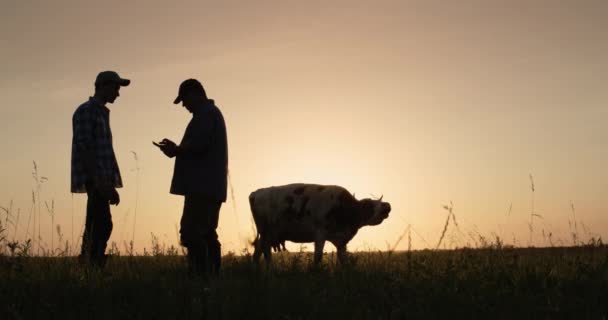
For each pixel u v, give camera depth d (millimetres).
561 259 7730
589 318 5199
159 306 5402
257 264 7391
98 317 5234
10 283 6281
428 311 5391
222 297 5652
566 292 6387
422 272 7008
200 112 7773
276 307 5438
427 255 8086
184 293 5930
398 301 5668
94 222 8086
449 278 6660
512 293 6180
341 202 10961
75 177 8078
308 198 11023
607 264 7023
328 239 11117
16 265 6652
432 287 6340
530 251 8297
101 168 8117
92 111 8180
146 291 6051
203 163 7703
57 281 6477
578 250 8227
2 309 5328
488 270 7086
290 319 5105
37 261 7469
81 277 6773
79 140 8086
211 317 5148
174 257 9023
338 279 6996
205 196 7676
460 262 7418
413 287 6383
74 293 6004
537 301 5902
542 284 6578
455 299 5789
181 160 7793
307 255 10094
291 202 11062
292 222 11141
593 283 6559
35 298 5789
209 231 7715
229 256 9125
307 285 6602
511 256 7621
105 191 8086
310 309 5441
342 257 10992
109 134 8406
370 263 7992
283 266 8898
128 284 6398
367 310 5438
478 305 5559
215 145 7789
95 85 8469
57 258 7785
